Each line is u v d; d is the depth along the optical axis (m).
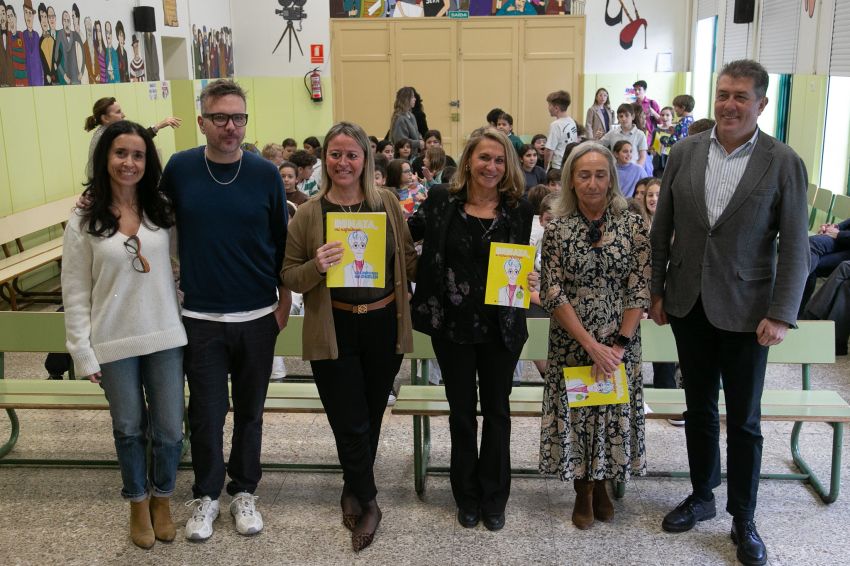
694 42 12.20
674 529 3.08
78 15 7.70
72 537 3.09
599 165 2.83
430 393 3.47
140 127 2.76
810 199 7.50
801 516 3.20
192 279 2.90
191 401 2.97
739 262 2.77
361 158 2.83
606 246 2.88
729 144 2.80
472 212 2.88
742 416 2.86
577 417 2.96
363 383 2.98
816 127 7.75
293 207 5.23
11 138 6.53
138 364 2.87
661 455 3.74
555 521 3.18
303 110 12.68
